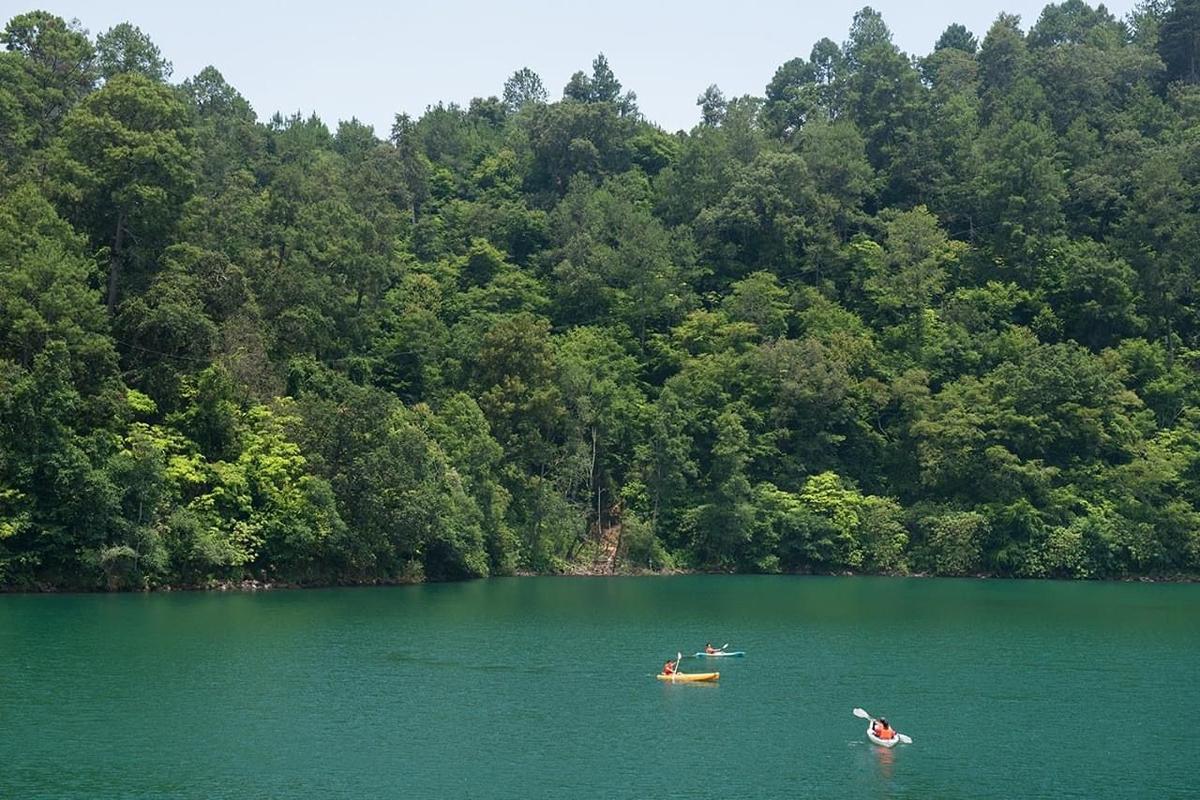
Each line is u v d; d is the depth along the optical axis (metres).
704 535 130.12
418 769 44.91
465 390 130.75
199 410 99.25
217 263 107.31
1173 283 151.50
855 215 169.62
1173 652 73.06
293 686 58.75
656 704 56.75
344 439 104.69
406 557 111.00
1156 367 142.62
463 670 64.12
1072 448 135.00
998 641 77.38
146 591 92.06
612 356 146.12
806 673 65.19
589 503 131.62
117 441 91.75
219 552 94.19
